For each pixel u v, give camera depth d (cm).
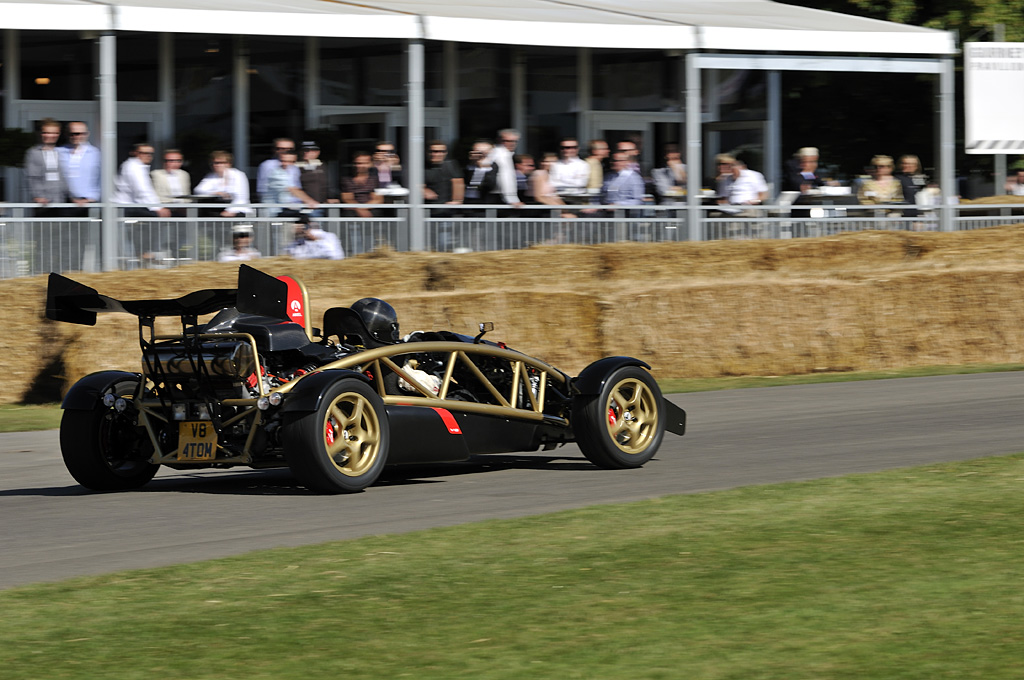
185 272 2302
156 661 765
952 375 2403
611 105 3597
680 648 776
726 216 3114
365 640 797
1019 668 736
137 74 3120
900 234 2759
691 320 2441
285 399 1287
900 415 1891
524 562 986
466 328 2373
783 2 4447
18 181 2781
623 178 3014
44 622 848
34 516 1252
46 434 1875
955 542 1033
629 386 1502
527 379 1484
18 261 2434
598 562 982
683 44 3083
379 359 1362
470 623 829
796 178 3259
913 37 3350
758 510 1175
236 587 923
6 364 2180
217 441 1320
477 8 3148
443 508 1238
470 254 2536
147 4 2623
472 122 3491
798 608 851
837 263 2741
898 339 2534
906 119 4256
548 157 2994
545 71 3550
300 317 1389
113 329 2172
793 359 2483
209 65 3200
